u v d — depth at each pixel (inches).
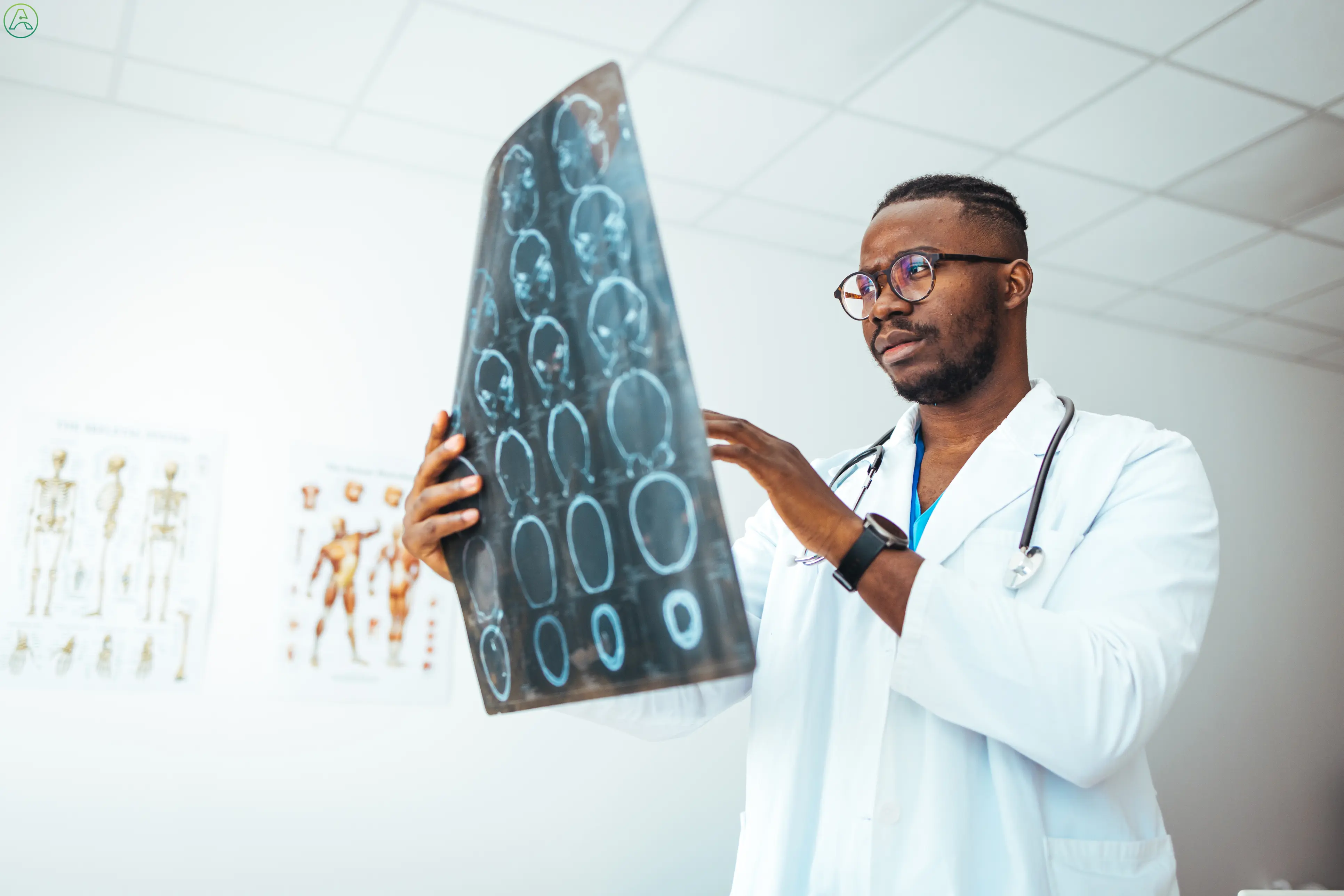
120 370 105.4
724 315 138.9
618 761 119.4
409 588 113.3
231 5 95.7
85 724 97.1
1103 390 163.6
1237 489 171.0
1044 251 144.7
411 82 108.0
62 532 99.7
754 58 104.6
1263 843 155.3
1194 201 132.0
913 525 42.1
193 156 113.7
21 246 104.1
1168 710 31.8
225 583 105.1
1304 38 101.7
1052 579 35.8
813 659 39.5
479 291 33.0
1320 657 171.0
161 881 96.9
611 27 100.0
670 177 126.8
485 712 114.5
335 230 119.0
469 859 109.7
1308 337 174.2
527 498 30.1
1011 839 32.8
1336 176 126.3
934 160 123.3
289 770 104.0
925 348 40.6
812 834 37.3
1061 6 96.8
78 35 99.7
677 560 25.0
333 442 113.2
